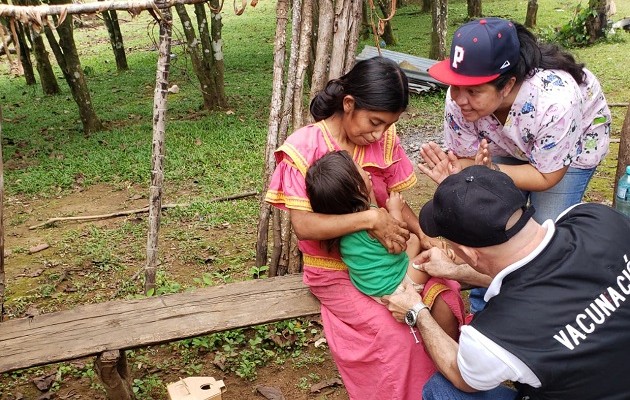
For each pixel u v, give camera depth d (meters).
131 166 7.84
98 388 3.70
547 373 1.85
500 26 2.56
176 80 12.70
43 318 3.29
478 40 2.53
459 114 3.14
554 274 1.92
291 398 3.54
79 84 9.27
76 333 3.15
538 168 2.91
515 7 18.78
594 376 1.88
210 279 4.72
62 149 8.76
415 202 6.31
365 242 2.58
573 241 2.00
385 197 2.94
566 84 2.77
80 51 17.80
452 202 2.02
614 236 2.03
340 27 3.88
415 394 2.65
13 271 5.36
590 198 6.01
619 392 1.91
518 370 1.87
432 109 9.73
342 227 2.55
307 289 3.46
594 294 1.91
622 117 8.38
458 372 2.23
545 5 18.64
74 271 5.29
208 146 8.35
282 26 4.04
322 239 2.62
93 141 8.98
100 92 12.33
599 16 13.38
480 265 2.09
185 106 10.55
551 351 1.86
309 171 2.59
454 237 2.04
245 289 3.48
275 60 4.07
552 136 2.79
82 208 6.74
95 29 21.44
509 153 3.20
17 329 3.20
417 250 2.91
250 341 3.95
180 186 7.16
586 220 2.10
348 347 2.74
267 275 4.31
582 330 1.88
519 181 2.95
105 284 5.04
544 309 1.89
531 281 1.93
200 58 9.92
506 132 2.92
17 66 3.93
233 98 10.90
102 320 3.25
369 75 2.47
